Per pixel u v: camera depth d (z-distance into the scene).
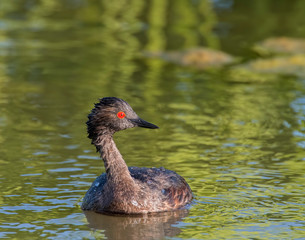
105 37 26.92
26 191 12.77
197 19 29.33
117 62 23.64
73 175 13.66
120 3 32.19
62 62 23.39
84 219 11.62
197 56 24.30
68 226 11.26
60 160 14.56
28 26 28.28
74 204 12.27
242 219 11.55
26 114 18.11
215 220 11.55
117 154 12.16
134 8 31.27
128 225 11.38
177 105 19.14
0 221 11.37
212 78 22.11
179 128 17.17
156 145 15.79
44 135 16.38
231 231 11.02
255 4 31.97
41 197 12.51
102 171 13.94
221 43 26.06
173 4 31.58
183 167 14.24
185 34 27.14
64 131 16.73
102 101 12.33
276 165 14.41
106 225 11.37
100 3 32.44
